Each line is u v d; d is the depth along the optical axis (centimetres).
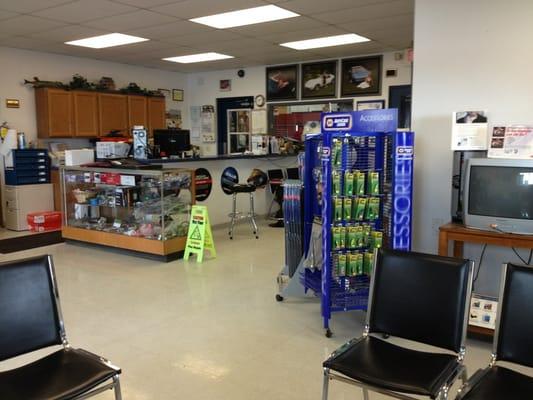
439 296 201
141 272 478
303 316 361
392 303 212
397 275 212
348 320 354
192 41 664
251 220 688
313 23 561
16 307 196
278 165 778
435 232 360
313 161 371
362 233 330
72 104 756
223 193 700
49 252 564
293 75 854
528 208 281
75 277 462
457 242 340
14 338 194
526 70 316
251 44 688
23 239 634
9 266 197
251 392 253
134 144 591
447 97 345
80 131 770
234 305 384
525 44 314
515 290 187
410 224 324
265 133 902
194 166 647
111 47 708
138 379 267
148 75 915
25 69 727
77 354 202
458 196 321
